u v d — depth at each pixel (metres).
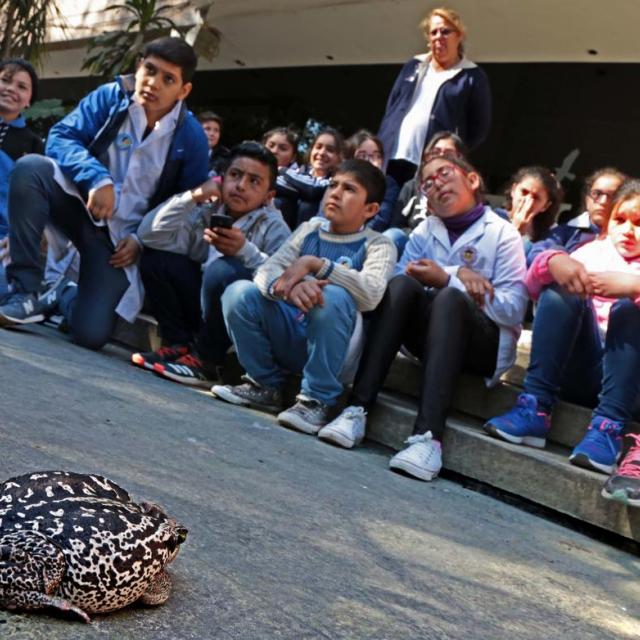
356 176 4.45
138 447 3.14
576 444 4.14
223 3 9.97
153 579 1.86
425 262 4.29
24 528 1.75
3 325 5.14
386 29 8.95
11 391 3.47
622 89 10.56
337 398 4.34
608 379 3.80
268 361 4.64
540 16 7.51
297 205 6.20
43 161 5.07
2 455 2.61
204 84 13.63
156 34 10.32
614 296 3.80
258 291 4.50
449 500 3.60
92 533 1.76
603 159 10.69
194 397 4.49
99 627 1.76
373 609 2.23
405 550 2.76
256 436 3.86
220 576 2.18
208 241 4.85
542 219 5.13
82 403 3.60
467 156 5.23
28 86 6.21
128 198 5.22
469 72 6.13
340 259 4.45
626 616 2.66
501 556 2.96
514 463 3.85
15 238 5.14
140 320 5.77
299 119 12.71
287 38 9.98
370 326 4.37
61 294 5.64
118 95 5.22
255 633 1.92
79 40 12.60
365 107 12.30
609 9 7.05
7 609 1.72
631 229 4.09
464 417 4.52
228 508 2.71
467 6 7.93
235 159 5.04
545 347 4.02
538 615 2.48
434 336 4.05
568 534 3.53
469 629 2.26
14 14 10.78
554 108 11.02
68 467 2.67
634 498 3.35
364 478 3.59
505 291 4.29
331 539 2.69
